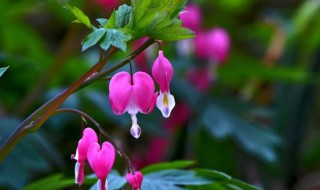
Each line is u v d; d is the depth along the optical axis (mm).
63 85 979
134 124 537
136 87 539
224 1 1158
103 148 541
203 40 967
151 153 1002
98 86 916
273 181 1070
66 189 863
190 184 615
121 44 522
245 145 937
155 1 535
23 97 1003
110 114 876
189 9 948
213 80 992
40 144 792
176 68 962
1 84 977
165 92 537
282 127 1157
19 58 935
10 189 786
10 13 1104
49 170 841
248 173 1018
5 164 762
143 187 615
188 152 1025
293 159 1138
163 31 534
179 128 1010
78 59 998
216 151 1007
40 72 967
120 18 544
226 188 633
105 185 540
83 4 944
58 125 885
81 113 556
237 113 986
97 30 531
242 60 999
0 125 812
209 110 972
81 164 542
